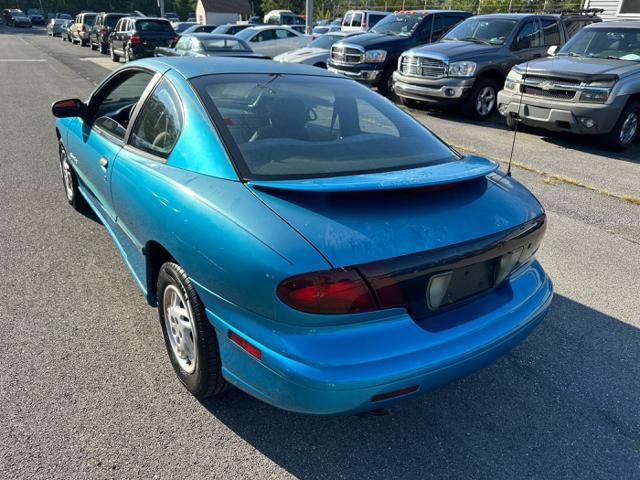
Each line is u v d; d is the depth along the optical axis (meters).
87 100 4.16
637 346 3.18
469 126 9.87
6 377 2.69
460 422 2.53
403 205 2.10
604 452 2.37
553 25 11.25
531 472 2.25
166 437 2.35
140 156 2.79
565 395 2.74
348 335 1.87
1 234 4.46
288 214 1.98
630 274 4.09
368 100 3.09
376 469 2.23
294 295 1.80
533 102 8.30
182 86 2.69
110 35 22.64
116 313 3.32
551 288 2.63
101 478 2.11
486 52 10.27
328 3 53.47
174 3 87.75
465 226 2.11
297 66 3.26
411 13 13.34
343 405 1.87
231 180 2.21
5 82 14.50
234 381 2.18
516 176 6.59
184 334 2.49
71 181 4.85
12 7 81.38
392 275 1.89
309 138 2.55
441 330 2.03
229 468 2.20
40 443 2.27
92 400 2.55
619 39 8.80
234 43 14.70
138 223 2.70
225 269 1.99
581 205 5.60
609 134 7.96
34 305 3.38
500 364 3.00
